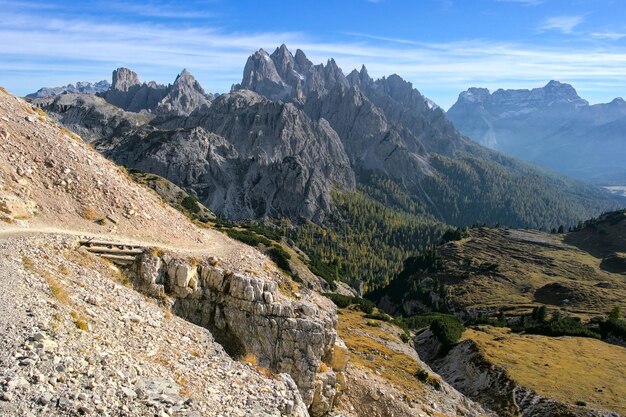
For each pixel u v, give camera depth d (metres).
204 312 38.19
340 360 45.06
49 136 44.19
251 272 40.84
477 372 94.75
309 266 163.38
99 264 34.44
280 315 38.72
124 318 28.31
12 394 17.39
